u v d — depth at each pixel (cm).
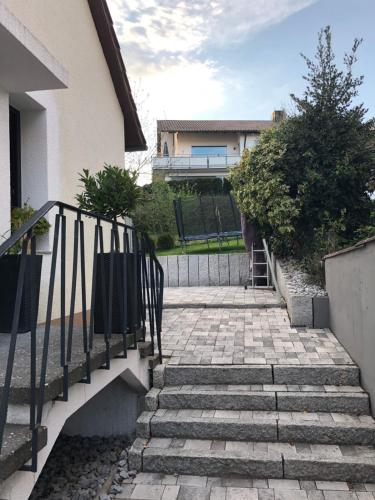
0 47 309
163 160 2809
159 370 420
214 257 1012
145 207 1537
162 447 352
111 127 712
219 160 2931
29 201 473
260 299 754
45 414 230
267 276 909
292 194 860
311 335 532
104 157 671
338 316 507
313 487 312
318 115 819
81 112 577
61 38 518
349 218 820
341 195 815
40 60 330
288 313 645
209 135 3145
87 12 609
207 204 1149
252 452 336
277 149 832
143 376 405
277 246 843
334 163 802
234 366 423
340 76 821
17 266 372
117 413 435
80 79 576
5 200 383
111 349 318
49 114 481
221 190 2209
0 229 376
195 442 360
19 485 200
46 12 479
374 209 806
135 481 331
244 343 502
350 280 441
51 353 295
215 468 332
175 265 1024
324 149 808
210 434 363
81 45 583
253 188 838
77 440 434
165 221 1580
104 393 437
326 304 570
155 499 306
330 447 342
